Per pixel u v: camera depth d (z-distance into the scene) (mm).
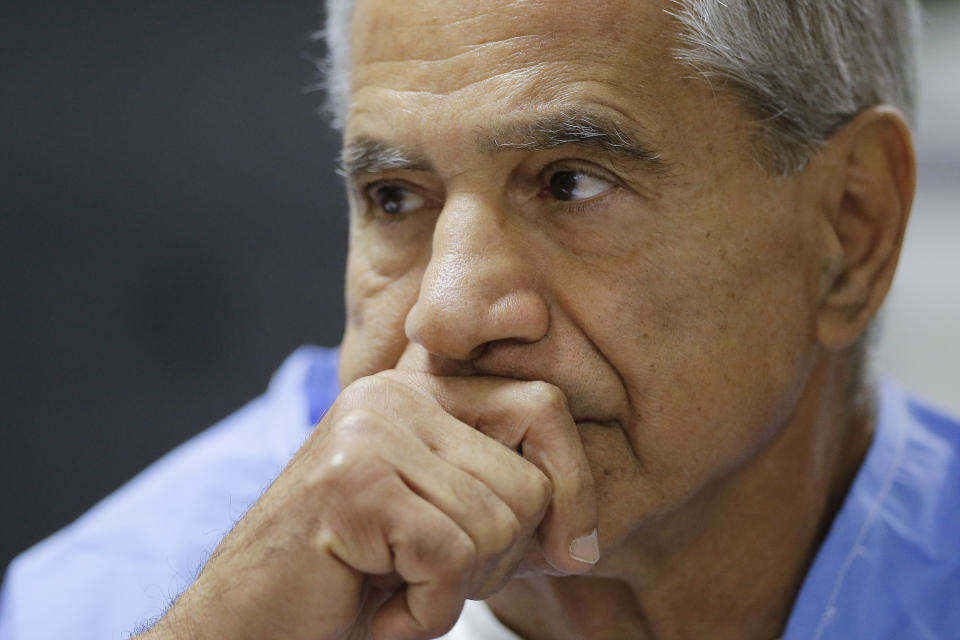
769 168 3930
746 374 3934
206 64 10133
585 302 3703
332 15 4711
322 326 10203
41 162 10117
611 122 3629
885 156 4352
